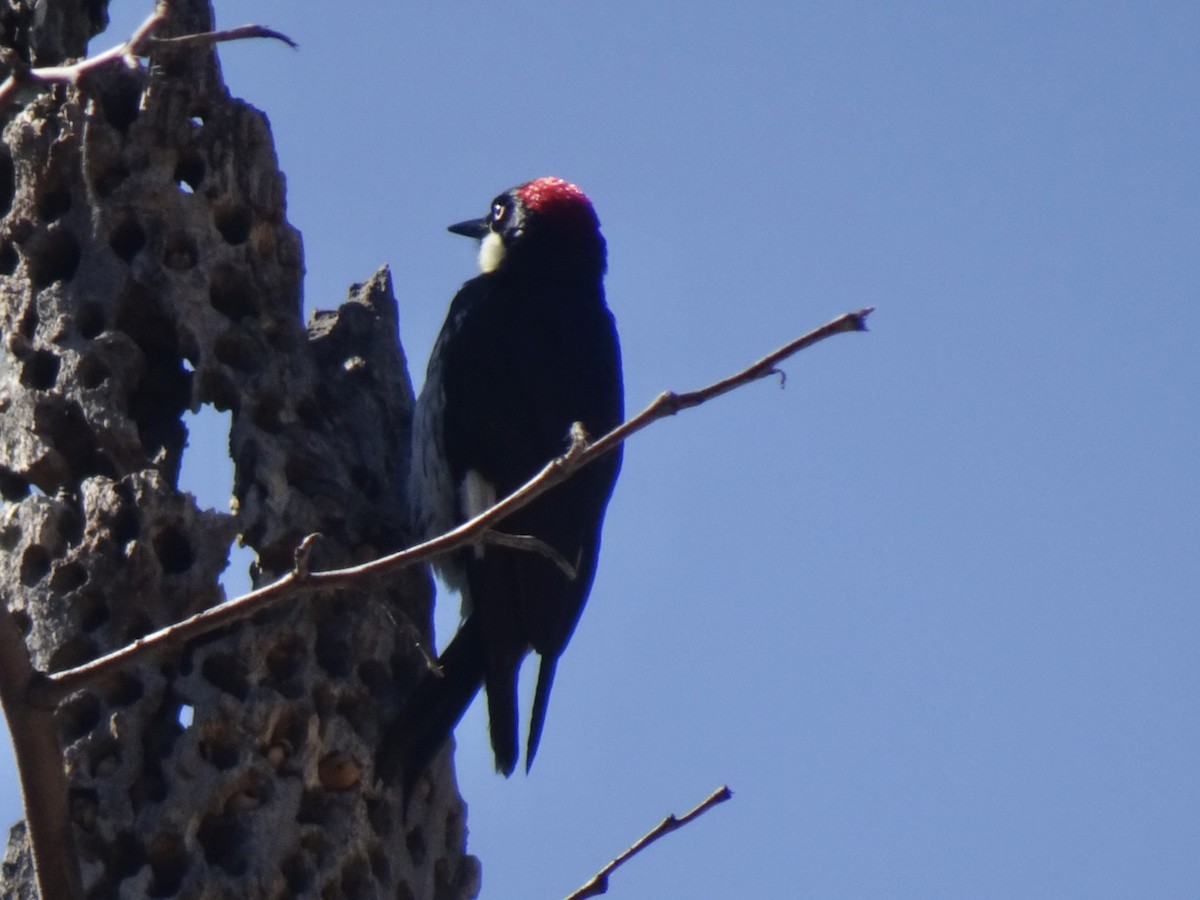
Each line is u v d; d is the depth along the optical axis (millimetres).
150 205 10461
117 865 9172
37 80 5730
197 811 9203
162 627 9578
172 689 9500
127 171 10516
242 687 9594
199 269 10461
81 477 10039
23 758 6742
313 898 9289
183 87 10680
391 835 9859
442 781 10438
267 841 9234
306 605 9875
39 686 6609
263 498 10219
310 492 10484
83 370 10062
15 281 10414
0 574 9766
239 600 6484
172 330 10438
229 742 9445
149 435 10461
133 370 10242
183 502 9742
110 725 9289
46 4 10961
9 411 10094
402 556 6477
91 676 6613
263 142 10930
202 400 10258
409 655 10453
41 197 10477
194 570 9695
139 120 10562
